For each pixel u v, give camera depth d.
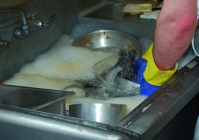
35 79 1.31
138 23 1.58
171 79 1.12
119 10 1.76
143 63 1.24
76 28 1.70
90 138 0.81
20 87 1.09
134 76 1.27
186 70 1.17
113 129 0.83
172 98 0.99
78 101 1.14
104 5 1.85
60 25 1.59
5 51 1.29
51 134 0.85
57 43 1.58
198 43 1.40
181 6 0.93
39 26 1.37
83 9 1.72
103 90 1.23
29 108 0.93
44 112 0.89
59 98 0.99
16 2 1.30
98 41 1.60
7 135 0.91
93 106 0.97
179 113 1.14
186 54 1.41
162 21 0.97
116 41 1.59
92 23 1.69
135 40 1.53
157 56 1.09
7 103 1.09
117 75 1.28
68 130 0.83
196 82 1.10
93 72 1.40
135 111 0.93
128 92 1.21
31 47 1.42
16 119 0.88
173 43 1.00
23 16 1.25
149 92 1.19
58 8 1.56
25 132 0.88
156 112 0.92
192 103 1.25
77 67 1.44
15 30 1.29
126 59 1.35
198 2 1.12
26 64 1.41
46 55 1.47
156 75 1.15
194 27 0.98
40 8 1.45
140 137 0.82
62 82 1.32
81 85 1.29
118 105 0.96
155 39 1.04
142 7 1.67
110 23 1.65
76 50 1.50
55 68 1.43
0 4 1.24
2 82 1.28
